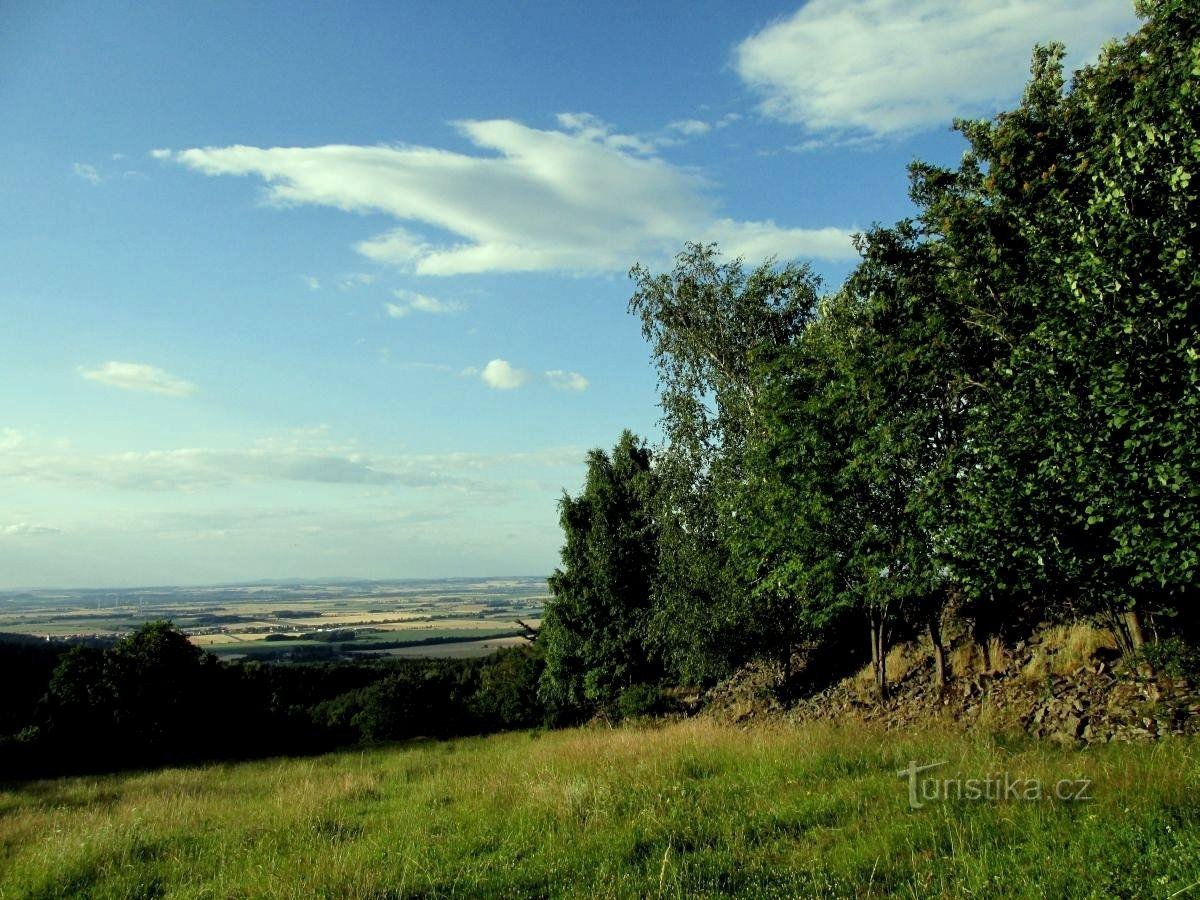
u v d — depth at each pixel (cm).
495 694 3834
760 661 2284
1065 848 590
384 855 827
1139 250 849
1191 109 838
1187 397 777
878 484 1459
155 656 3005
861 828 725
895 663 1909
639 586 2862
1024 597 1512
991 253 1143
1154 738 961
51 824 1247
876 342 1432
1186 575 856
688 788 992
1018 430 1026
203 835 1053
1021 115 1181
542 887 659
